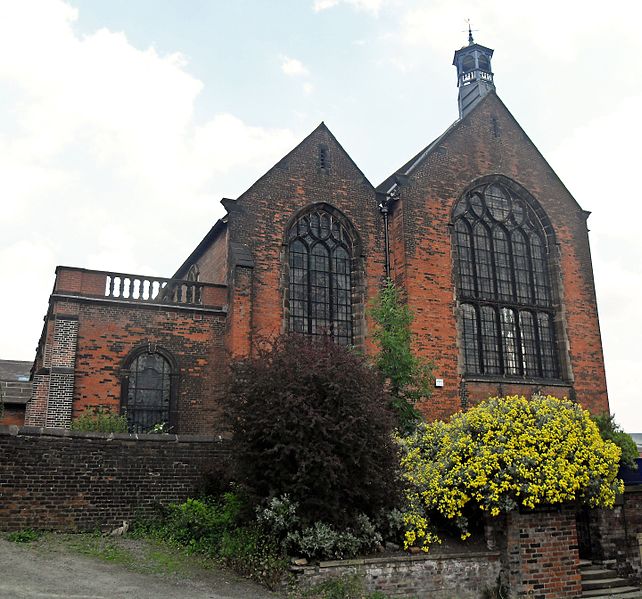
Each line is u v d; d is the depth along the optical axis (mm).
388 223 26812
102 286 21859
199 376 22500
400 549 14602
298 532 13547
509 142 29469
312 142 26453
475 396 25328
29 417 20453
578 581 15781
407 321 21719
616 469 16594
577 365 28000
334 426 13516
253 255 24156
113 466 15164
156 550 13609
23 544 12938
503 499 14969
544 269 29047
